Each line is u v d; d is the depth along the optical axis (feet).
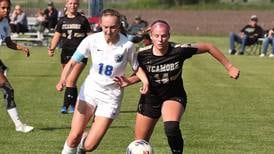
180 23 378.73
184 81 150.92
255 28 236.84
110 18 59.82
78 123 62.49
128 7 471.62
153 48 63.31
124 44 61.46
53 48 101.50
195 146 79.00
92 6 228.02
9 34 84.84
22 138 81.61
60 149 75.87
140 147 58.75
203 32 344.49
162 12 440.04
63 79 62.75
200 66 190.70
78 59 62.59
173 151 63.05
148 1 482.28
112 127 89.97
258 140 83.61
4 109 104.17
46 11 254.06
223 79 156.76
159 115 64.90
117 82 61.31
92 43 61.82
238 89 137.90
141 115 65.16
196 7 475.31
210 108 110.11
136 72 62.75
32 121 93.66
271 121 98.48
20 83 140.46
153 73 63.36
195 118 99.45
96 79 62.08
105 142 79.87
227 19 401.49
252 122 97.19
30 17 288.92
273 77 163.94
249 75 167.53
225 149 77.77
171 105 63.21
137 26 234.99
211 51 64.23
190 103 115.55
